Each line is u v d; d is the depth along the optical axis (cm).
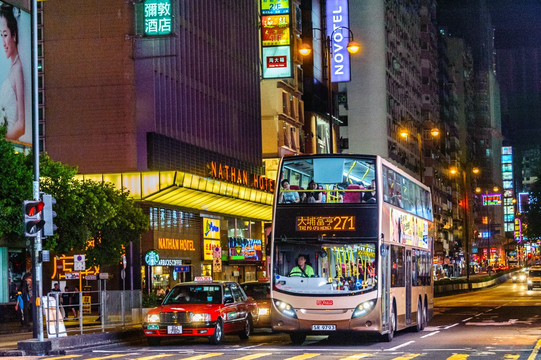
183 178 5853
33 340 2733
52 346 2745
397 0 13625
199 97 6681
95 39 5853
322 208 2745
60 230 3956
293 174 2784
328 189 2758
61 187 3866
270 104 8306
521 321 4081
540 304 6206
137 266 5844
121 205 4575
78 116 5847
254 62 7912
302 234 2741
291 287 2722
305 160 2788
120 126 5825
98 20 5853
